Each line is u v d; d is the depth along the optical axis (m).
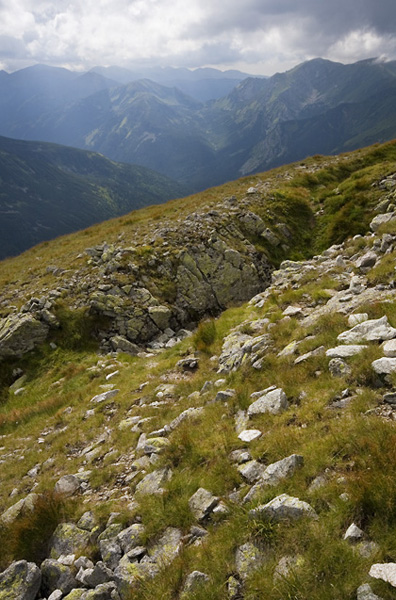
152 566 6.37
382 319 9.66
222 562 5.69
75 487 9.78
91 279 25.83
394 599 4.11
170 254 27.52
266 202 34.31
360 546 4.88
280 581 4.86
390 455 5.65
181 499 7.47
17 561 7.52
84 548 7.54
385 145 44.78
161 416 11.82
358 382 8.17
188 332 23.50
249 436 8.34
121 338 22.12
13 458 13.60
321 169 42.19
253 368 11.31
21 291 27.86
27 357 21.66
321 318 11.80
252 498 6.60
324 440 6.95
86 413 14.74
